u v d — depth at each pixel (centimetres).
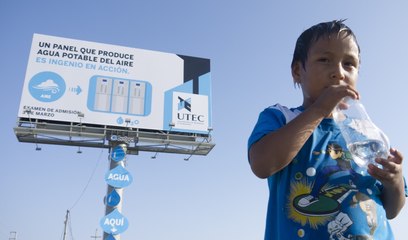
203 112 1441
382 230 139
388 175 138
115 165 1295
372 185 147
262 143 140
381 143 148
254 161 141
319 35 164
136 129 1356
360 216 136
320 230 134
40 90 1309
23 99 1285
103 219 1208
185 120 1411
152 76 1441
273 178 157
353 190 141
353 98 135
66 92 1331
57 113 1301
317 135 156
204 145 1395
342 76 158
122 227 1213
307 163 148
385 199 153
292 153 134
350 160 149
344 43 160
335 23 166
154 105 1402
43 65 1341
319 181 143
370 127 154
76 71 1366
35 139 1299
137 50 1459
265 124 152
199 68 1509
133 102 1386
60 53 1371
